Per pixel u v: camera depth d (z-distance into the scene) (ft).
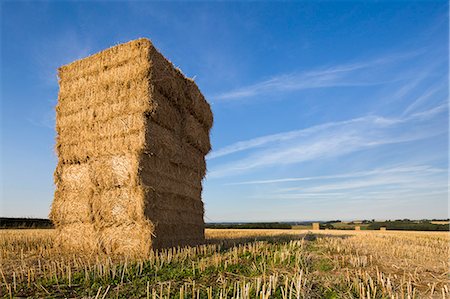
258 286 21.43
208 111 53.57
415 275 28.04
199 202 50.44
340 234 86.53
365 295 22.80
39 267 27.07
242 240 56.59
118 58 39.83
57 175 42.39
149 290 22.62
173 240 40.78
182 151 45.27
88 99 41.14
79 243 39.63
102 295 21.30
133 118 37.78
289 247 41.47
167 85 41.34
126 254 35.68
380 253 41.47
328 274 28.02
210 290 21.08
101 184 38.73
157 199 38.42
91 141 39.99
